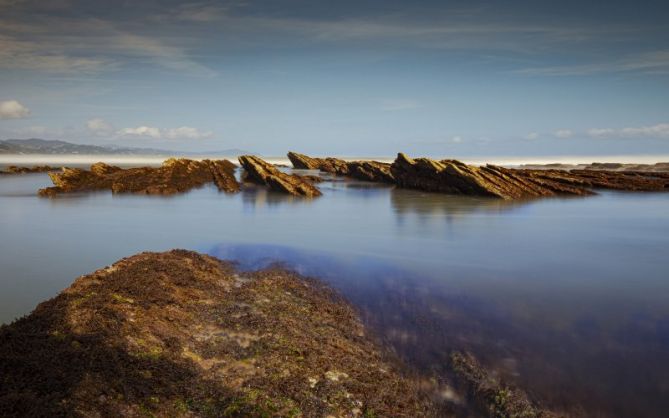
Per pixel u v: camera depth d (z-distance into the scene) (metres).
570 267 18.88
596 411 9.27
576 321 13.12
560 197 48.62
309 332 11.98
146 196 44.97
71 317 10.57
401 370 10.79
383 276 17.39
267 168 60.69
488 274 17.69
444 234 26.11
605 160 191.38
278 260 19.53
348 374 10.12
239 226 28.33
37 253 21.02
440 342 12.05
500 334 12.40
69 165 141.25
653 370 10.48
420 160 57.56
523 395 9.77
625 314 13.59
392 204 40.88
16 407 7.02
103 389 8.02
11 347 8.95
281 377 9.53
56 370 8.27
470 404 9.62
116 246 22.42
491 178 50.56
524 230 27.67
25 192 48.25
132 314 11.30
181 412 8.13
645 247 22.91
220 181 56.16
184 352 10.23
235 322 12.07
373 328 12.93
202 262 17.42
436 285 16.34
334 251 21.41
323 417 8.48
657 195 51.22
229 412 8.30
